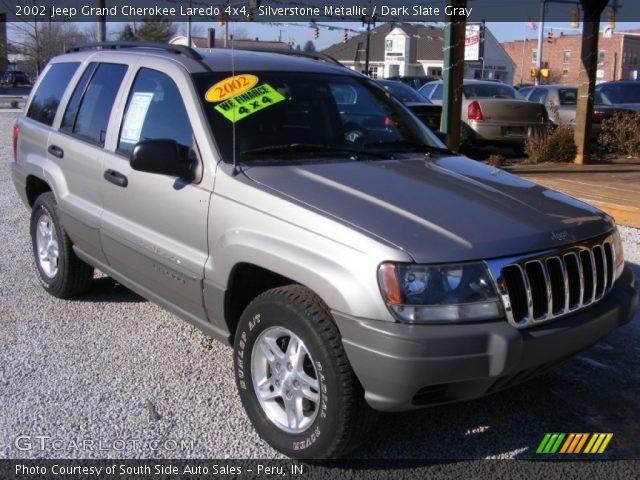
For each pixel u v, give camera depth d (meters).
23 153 5.91
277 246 3.32
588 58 11.81
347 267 3.04
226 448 3.54
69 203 5.04
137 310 5.40
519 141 13.15
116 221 4.49
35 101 6.02
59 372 4.32
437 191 3.60
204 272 3.73
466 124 13.23
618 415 3.93
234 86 4.19
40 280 5.76
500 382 3.13
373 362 2.95
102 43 5.49
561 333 3.19
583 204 3.95
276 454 3.49
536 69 35.62
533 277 3.19
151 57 4.57
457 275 3.00
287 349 3.38
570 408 4.00
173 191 3.96
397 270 2.96
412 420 3.84
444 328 2.95
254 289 3.79
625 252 6.70
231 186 3.65
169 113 4.21
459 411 3.95
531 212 3.51
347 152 4.16
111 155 4.57
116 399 4.00
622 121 13.24
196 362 4.50
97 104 4.98
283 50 5.22
